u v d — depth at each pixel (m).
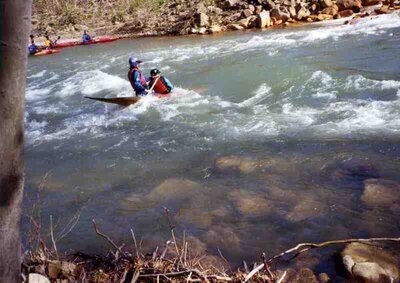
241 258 4.03
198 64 13.77
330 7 20.31
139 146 7.40
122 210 5.22
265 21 20.23
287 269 3.73
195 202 5.23
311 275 3.60
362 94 8.73
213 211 4.97
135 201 5.42
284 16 20.36
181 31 21.78
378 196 4.88
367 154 6.07
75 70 15.33
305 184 5.40
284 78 10.70
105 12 27.69
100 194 5.70
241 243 4.29
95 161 6.88
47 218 5.15
